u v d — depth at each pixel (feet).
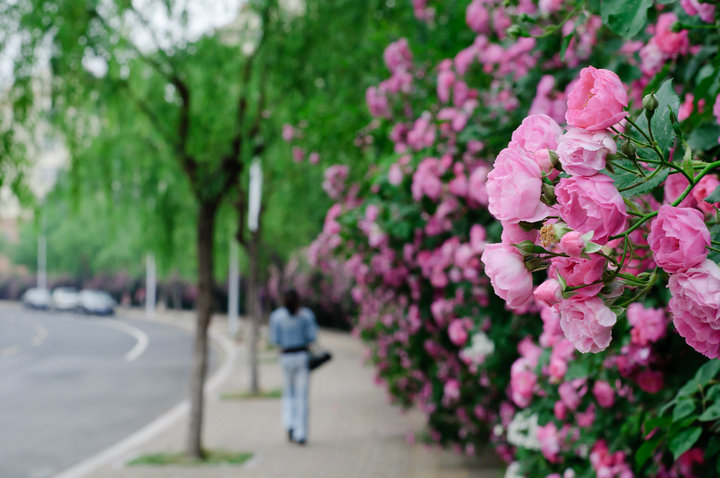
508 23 12.73
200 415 28.60
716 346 3.79
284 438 32.22
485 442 23.82
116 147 29.81
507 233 3.94
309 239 63.26
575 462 10.71
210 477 25.04
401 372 27.99
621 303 3.91
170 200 31.35
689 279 3.66
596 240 3.67
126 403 43.80
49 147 25.22
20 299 226.58
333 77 27.09
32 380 54.13
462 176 14.62
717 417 6.59
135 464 27.37
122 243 35.68
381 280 20.56
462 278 15.29
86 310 155.22
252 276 48.11
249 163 30.37
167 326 122.11
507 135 12.39
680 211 3.70
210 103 29.22
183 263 37.63
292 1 28.27
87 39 23.03
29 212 23.61
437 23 18.62
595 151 3.70
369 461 26.84
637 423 8.84
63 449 30.89
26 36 22.11
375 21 26.16
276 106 29.43
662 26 7.59
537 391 11.06
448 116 14.73
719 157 6.79
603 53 9.32
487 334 15.81
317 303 105.19
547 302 3.79
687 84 7.78
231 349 81.61
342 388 48.37
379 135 20.61
